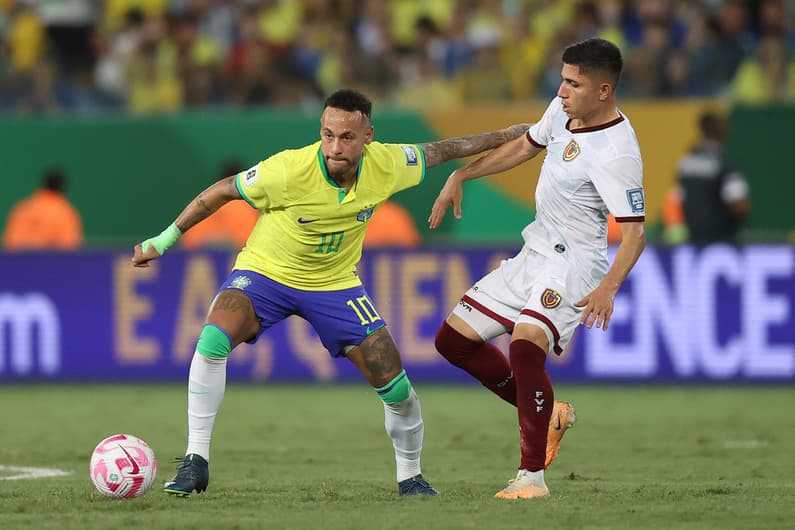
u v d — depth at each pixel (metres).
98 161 60.09
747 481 28.16
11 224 57.81
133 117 59.91
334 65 66.56
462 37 67.25
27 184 60.34
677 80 62.44
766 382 49.78
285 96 64.00
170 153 59.78
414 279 50.75
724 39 63.81
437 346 26.27
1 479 28.77
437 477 29.22
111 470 23.97
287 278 24.16
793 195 57.22
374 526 20.83
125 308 51.59
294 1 71.44
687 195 54.44
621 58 23.97
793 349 49.69
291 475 29.56
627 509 22.67
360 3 69.75
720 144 54.59
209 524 21.03
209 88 65.62
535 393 24.09
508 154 25.81
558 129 24.73
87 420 41.84
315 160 23.42
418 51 65.50
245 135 59.47
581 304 23.80
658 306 49.94
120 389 50.47
